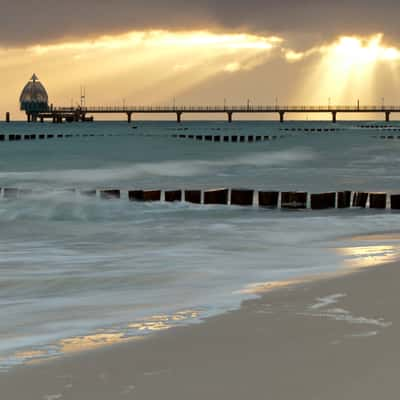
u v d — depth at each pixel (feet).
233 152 597.52
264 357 47.01
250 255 104.53
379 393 39.19
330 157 510.99
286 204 196.95
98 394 40.75
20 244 121.60
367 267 87.56
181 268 91.97
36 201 187.32
